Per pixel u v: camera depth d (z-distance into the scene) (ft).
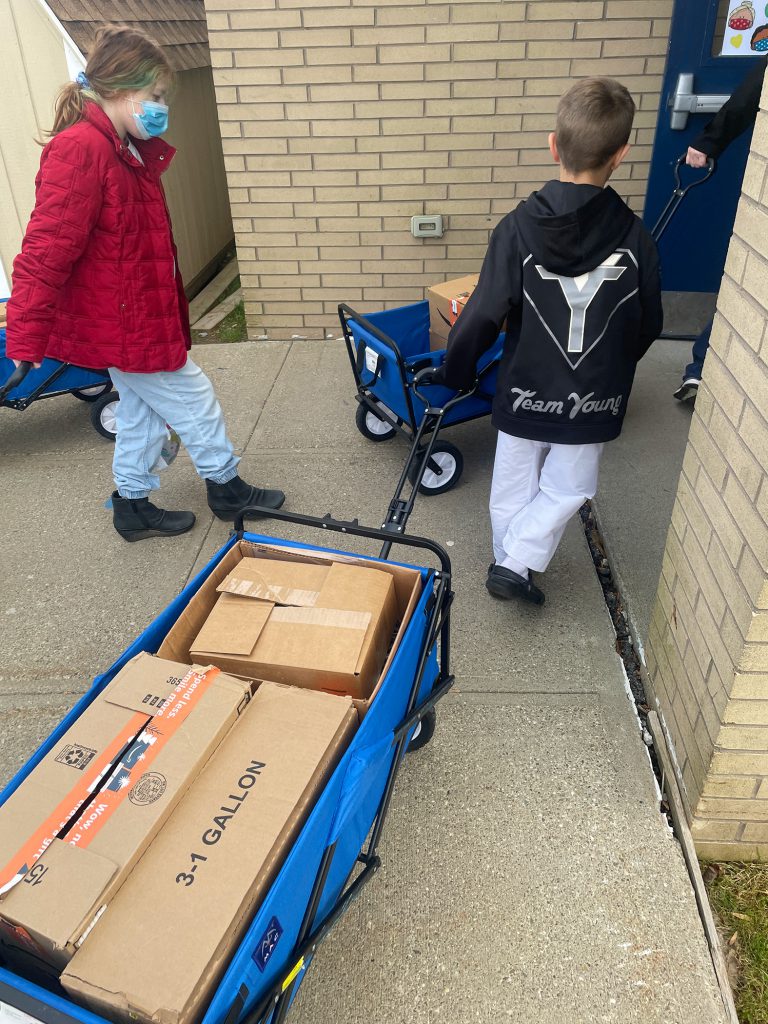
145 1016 4.19
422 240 16.84
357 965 6.46
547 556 9.37
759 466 5.63
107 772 5.25
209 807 5.10
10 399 13.08
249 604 6.74
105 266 9.39
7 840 4.89
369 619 6.48
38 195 8.79
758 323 5.66
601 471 12.72
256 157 16.16
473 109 15.34
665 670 8.20
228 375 16.56
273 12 14.69
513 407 8.53
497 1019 6.10
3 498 12.98
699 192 15.62
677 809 7.48
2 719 8.95
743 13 13.88
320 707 5.71
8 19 15.21
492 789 7.85
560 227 7.47
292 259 17.26
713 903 6.97
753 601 5.71
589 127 7.24
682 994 6.21
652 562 10.78
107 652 9.83
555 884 6.99
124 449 11.10
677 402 14.65
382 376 11.84
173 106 20.06
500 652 9.50
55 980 5.02
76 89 8.87
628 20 14.32
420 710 6.77
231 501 11.85
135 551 11.62
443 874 7.11
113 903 4.64
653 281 7.97
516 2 14.28
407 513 8.30
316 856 5.18
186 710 5.58
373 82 15.21
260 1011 4.73
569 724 8.52
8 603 10.69
